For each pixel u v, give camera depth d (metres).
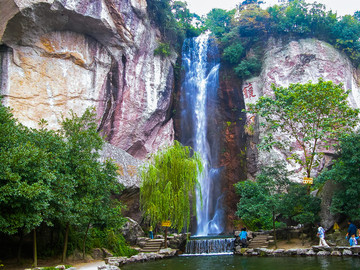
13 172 10.09
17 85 20.58
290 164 25.14
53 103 21.77
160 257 15.84
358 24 30.08
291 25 29.92
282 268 11.46
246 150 28.45
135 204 19.61
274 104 20.08
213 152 29.38
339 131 18.44
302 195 17.50
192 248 18.44
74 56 22.83
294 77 28.19
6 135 11.05
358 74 30.28
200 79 32.34
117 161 18.50
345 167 16.09
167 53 28.38
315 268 11.06
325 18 29.77
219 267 12.42
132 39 25.30
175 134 30.19
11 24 19.72
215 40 33.34
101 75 24.22
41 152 10.73
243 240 17.75
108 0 23.06
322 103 18.66
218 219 27.39
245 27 31.94
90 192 13.21
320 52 28.52
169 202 16.23
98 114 23.78
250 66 30.22
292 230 18.64
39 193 10.12
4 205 10.25
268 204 16.97
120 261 13.88
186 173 17.02
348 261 12.38
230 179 28.17
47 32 21.78
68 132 14.19
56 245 13.80
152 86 27.08
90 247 15.03
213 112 30.58
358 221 16.34
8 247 12.79
